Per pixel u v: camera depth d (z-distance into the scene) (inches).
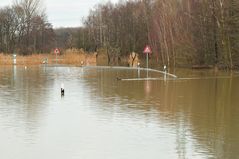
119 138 521.0
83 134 543.5
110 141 506.3
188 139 519.5
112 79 1402.6
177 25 2116.1
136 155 447.8
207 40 1977.1
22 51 3521.2
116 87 1127.0
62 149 470.6
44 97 917.2
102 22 3449.8
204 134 547.8
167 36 2181.3
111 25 3282.5
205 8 1977.1
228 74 1601.9
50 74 1665.8
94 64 2544.3
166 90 1047.6
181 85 1174.3
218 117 669.9
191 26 2039.9
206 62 1989.4
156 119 647.1
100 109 743.7
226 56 1849.2
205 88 1094.4
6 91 1036.5
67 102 836.0
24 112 711.1
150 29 2561.5
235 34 1834.4
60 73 1724.9
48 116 673.0
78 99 882.1
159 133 549.6
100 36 3353.8
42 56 2898.6
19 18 3786.9
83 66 2271.2
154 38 2396.7
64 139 516.4
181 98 895.7
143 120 639.1
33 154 450.9
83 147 479.2
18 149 470.0
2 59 2513.5
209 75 1552.7
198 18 2011.6
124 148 475.2
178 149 473.1
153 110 732.7
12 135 535.8
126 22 3154.5
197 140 514.9
